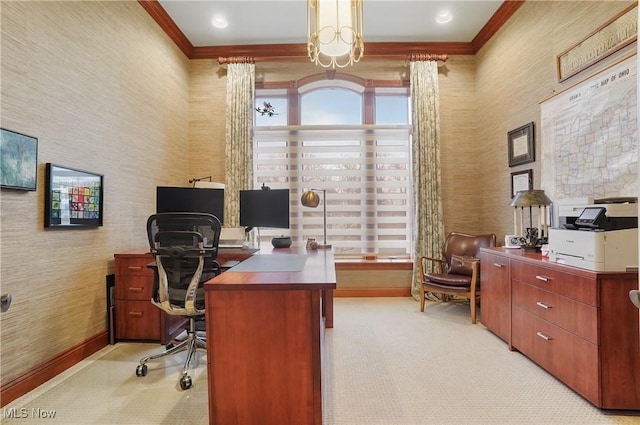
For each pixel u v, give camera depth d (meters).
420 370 2.34
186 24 3.93
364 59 4.48
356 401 1.95
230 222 4.28
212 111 4.47
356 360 2.50
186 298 2.18
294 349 1.60
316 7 2.31
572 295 2.02
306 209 4.55
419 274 3.88
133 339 2.88
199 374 2.32
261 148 4.55
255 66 4.52
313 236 4.55
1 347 1.92
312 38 2.44
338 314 3.65
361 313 3.69
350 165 4.55
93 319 2.67
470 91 4.45
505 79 3.74
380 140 4.57
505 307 2.79
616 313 1.82
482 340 2.90
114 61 2.94
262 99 4.67
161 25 3.74
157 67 3.67
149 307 2.87
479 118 4.34
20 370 2.04
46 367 2.21
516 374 2.27
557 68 2.89
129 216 3.14
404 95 4.66
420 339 2.92
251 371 1.61
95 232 2.70
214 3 3.56
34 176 2.11
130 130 3.17
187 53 4.39
